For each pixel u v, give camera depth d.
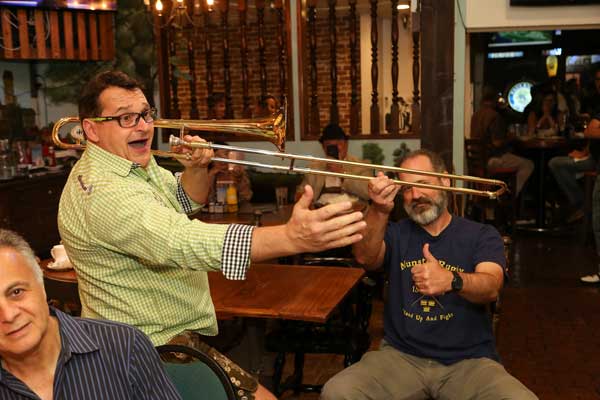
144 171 1.98
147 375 1.46
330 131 4.73
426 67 4.87
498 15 5.43
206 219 4.34
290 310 2.49
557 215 7.73
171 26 6.22
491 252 2.41
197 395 1.77
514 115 10.66
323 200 4.60
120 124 1.85
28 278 1.33
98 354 1.41
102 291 1.88
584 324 4.45
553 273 5.68
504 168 7.32
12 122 6.23
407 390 2.38
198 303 2.00
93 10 5.95
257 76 8.72
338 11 8.20
